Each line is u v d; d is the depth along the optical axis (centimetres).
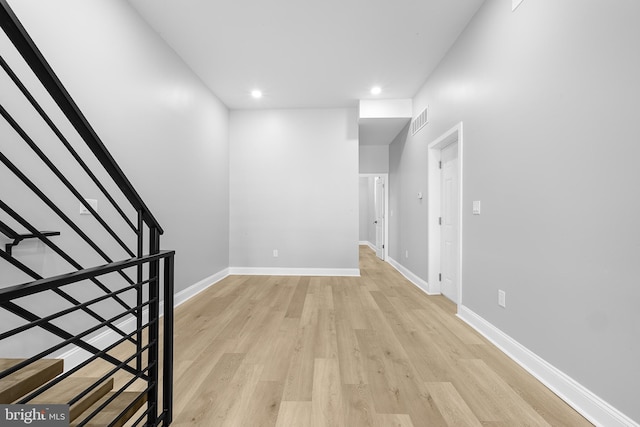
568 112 166
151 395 137
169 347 144
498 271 232
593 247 150
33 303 170
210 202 428
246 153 511
